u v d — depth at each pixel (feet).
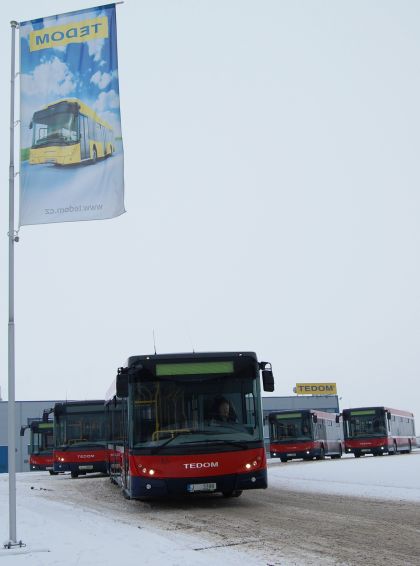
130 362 50.19
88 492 71.56
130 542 33.58
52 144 42.24
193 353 50.62
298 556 28.66
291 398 270.46
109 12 43.75
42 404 223.71
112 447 71.26
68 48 43.45
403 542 31.68
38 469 130.21
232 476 47.62
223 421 48.98
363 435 144.05
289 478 79.20
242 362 50.47
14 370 36.94
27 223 41.47
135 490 47.65
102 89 42.86
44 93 42.91
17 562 29.09
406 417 168.96
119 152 42.14
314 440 135.64
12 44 41.88
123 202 41.60
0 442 217.36
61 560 29.14
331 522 39.09
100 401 101.45
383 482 66.95
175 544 32.53
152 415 48.93
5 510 52.60
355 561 27.27
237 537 34.53
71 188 41.86
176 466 47.52
